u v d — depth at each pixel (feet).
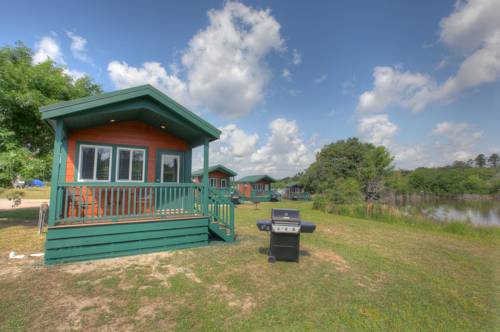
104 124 23.94
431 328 10.06
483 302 12.52
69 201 21.91
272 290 12.84
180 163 27.81
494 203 102.22
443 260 19.76
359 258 19.11
